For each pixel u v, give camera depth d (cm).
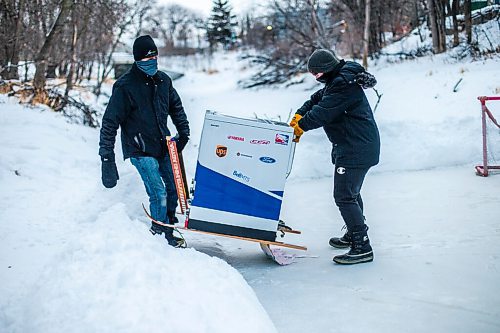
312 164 871
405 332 295
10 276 377
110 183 440
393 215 554
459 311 317
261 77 2417
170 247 339
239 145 428
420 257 417
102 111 1504
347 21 2366
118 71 3116
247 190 430
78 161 789
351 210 422
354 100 417
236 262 447
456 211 545
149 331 233
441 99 1022
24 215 538
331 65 432
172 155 447
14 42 1453
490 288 347
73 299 265
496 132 852
